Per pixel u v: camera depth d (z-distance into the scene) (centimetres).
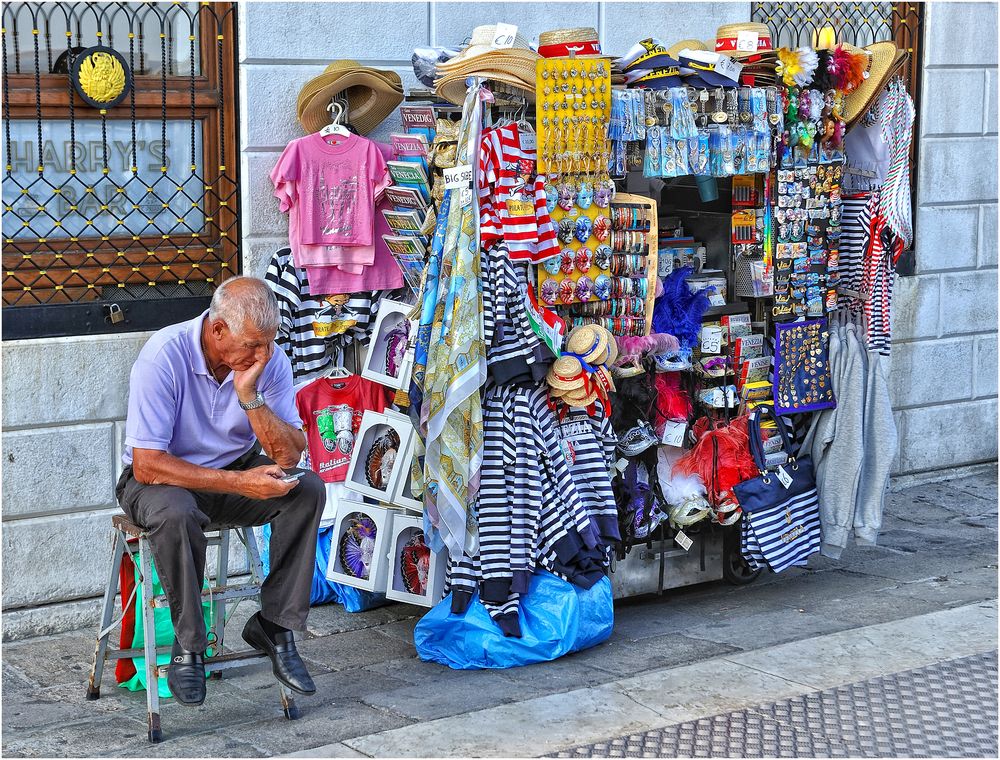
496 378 459
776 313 527
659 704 416
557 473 473
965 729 396
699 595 552
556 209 467
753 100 502
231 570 542
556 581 469
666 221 557
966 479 754
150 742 390
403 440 494
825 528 552
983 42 725
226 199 530
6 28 488
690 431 525
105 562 516
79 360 502
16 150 494
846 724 400
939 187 721
